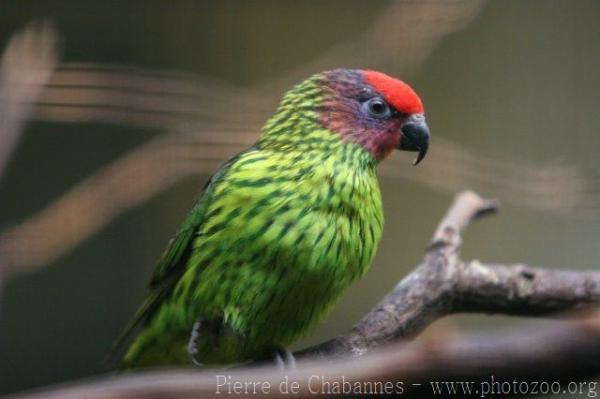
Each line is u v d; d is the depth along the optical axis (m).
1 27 12.33
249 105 11.10
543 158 14.72
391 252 14.91
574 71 14.91
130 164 10.80
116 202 10.77
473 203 8.52
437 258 7.84
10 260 10.38
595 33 14.98
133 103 10.78
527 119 14.91
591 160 14.72
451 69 15.02
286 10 13.71
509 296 7.64
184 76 11.44
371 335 7.40
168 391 3.04
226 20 13.56
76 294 13.00
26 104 9.12
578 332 2.67
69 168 13.07
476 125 14.95
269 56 13.76
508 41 15.07
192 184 13.59
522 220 14.60
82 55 12.91
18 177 12.91
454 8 11.23
